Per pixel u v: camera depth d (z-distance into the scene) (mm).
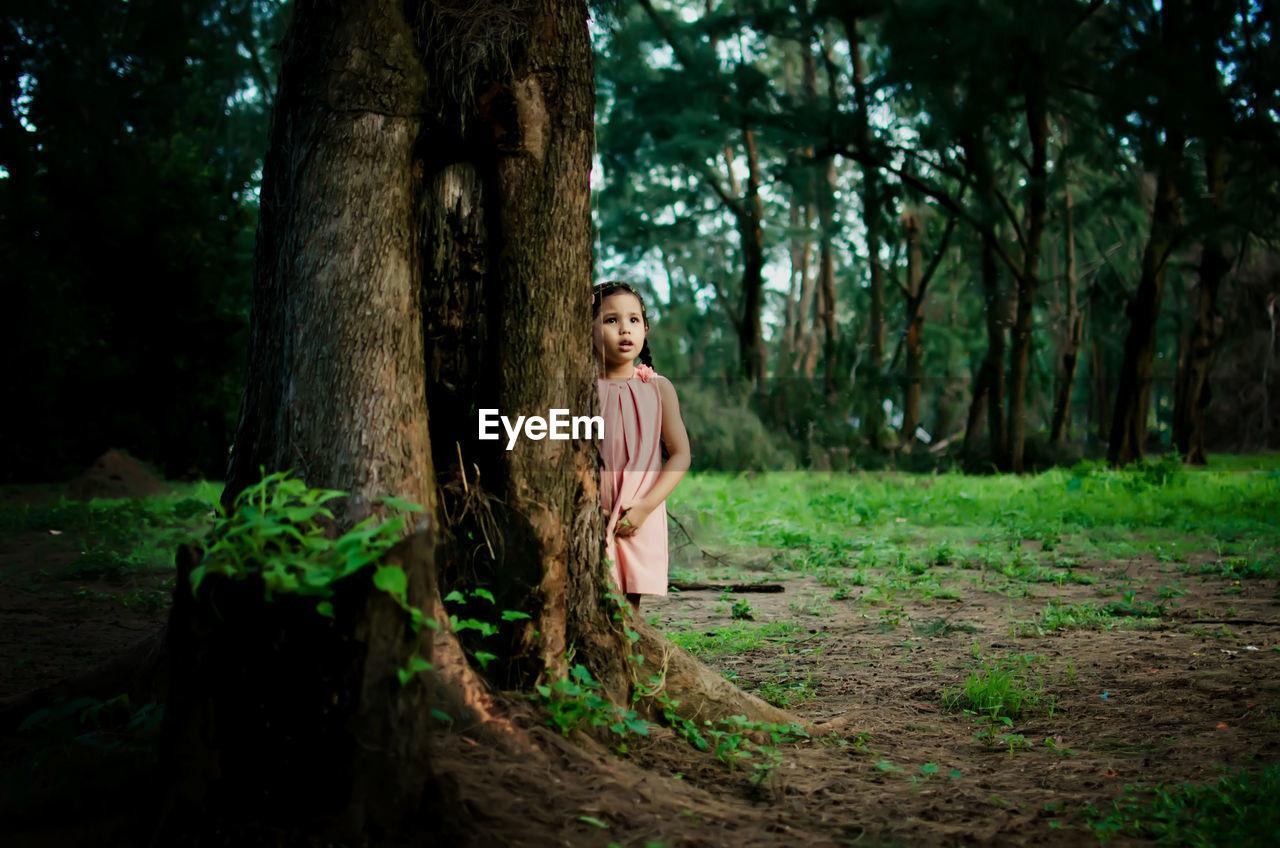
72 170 20562
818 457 25094
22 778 2871
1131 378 25484
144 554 9562
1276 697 4738
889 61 25297
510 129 3602
